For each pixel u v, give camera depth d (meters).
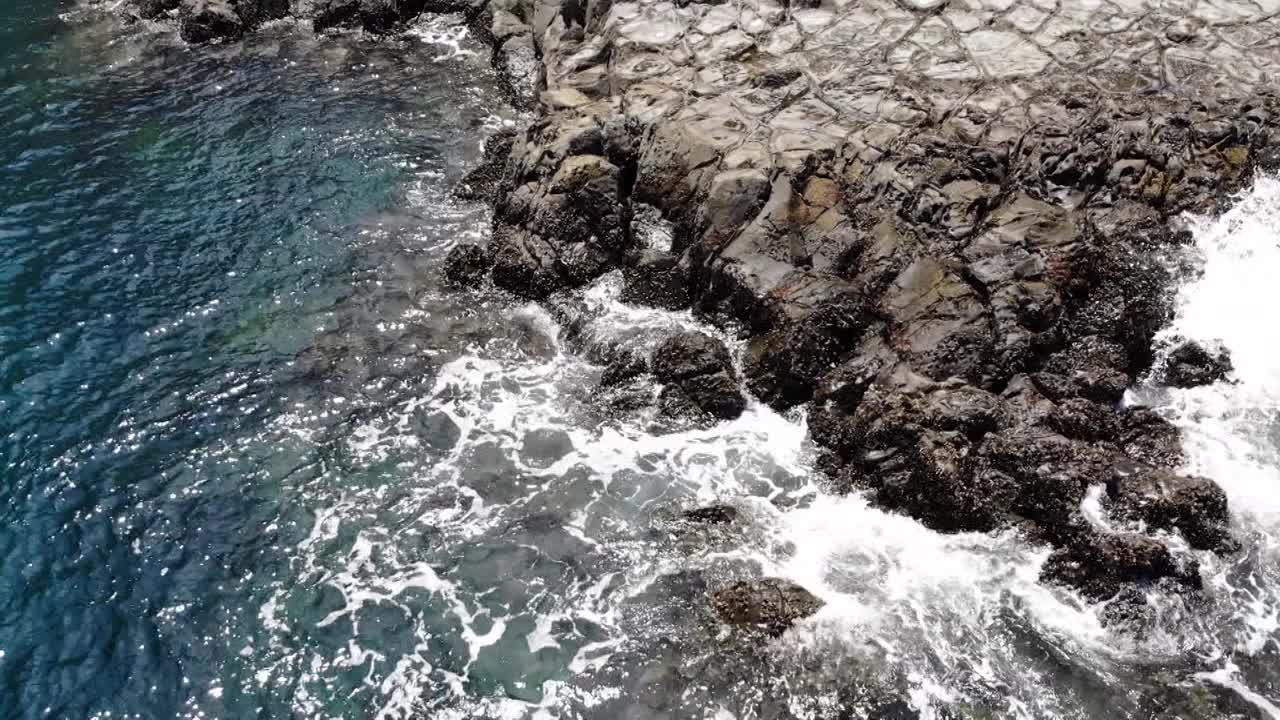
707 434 18.00
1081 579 14.75
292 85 29.50
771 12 25.83
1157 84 21.59
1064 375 17.41
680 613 14.98
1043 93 21.73
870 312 18.38
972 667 13.98
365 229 23.48
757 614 14.59
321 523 16.62
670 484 17.12
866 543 15.80
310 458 17.77
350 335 20.45
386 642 14.77
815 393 17.97
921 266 18.34
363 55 31.20
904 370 17.22
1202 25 23.44
